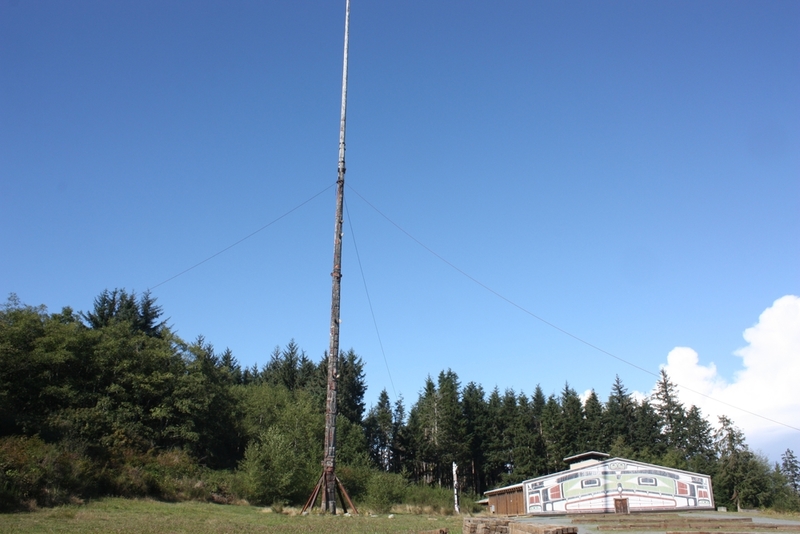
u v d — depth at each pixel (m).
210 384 57.97
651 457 85.19
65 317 54.41
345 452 68.44
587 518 36.00
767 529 27.03
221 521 23.58
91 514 25.14
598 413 101.00
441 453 90.69
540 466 87.44
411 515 36.75
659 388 105.50
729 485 79.88
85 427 41.97
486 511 63.09
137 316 69.38
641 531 25.31
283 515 28.52
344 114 35.19
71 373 47.56
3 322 42.97
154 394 50.94
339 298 32.25
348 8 37.19
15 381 42.06
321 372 91.06
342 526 22.70
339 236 33.16
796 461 99.19
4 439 31.59
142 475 36.06
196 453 52.06
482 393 108.31
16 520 21.48
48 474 28.78
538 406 113.75
